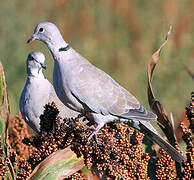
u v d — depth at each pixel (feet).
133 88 76.84
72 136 29.35
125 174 29.40
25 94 44.98
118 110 34.94
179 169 32.37
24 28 86.53
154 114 33.68
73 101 34.55
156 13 92.43
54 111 30.45
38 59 44.91
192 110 31.32
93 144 29.22
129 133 31.50
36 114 44.45
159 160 31.60
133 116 34.45
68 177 31.07
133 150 30.55
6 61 78.33
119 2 96.84
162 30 86.84
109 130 32.83
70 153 29.14
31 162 29.76
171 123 34.19
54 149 29.55
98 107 34.63
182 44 82.07
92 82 34.30
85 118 38.01
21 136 36.70
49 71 77.66
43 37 34.60
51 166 28.78
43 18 90.89
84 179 33.24
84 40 90.74
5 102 28.60
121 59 82.89
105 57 85.05
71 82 33.68
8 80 74.49
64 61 34.01
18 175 29.22
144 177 30.45
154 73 77.77
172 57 79.61
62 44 34.40
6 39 83.10
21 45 82.99
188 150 30.66
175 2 92.48
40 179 28.53
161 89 75.87
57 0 95.45
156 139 32.91
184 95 74.54
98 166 29.37
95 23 94.58
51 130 30.40
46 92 44.65
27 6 90.02
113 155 29.45
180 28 86.22
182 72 77.30
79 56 34.94
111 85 35.17
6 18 86.38
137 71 80.43
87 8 96.22
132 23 91.45
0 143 28.19
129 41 88.33
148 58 82.89
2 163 28.12
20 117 37.06
